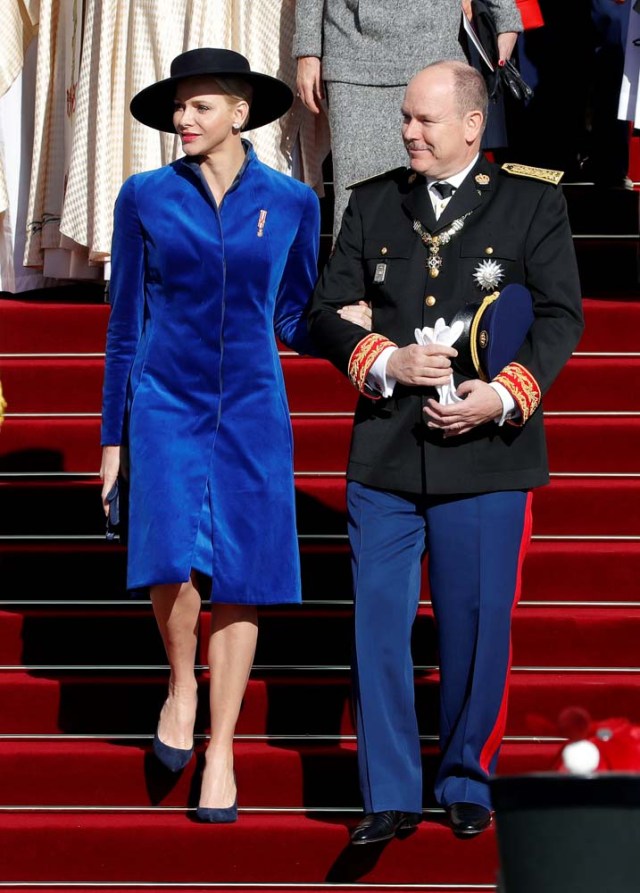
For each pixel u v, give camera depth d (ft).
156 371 52.34
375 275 50.67
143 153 74.64
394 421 49.96
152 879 53.57
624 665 59.00
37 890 53.57
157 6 73.77
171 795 55.57
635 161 89.97
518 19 68.28
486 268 49.24
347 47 67.21
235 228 51.88
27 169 81.25
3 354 72.49
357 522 50.60
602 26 82.69
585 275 81.51
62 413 69.46
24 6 79.20
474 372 48.52
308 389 68.95
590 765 30.30
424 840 51.98
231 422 52.29
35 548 63.05
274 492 52.29
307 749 56.03
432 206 50.37
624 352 70.33
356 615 49.96
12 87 81.00
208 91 51.19
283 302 55.01
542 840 27.99
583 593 61.21
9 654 60.59
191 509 51.65
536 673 58.90
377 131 66.80
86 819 54.34
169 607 53.16
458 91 49.01
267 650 59.82
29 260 79.82
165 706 54.75
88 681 58.59
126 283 52.75
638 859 27.55
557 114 84.74
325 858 52.80
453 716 50.72
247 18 75.36
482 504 49.34
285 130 76.38
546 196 49.78
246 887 53.16
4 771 55.98
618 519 63.57
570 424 66.03
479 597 49.39
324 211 83.82
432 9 66.39
